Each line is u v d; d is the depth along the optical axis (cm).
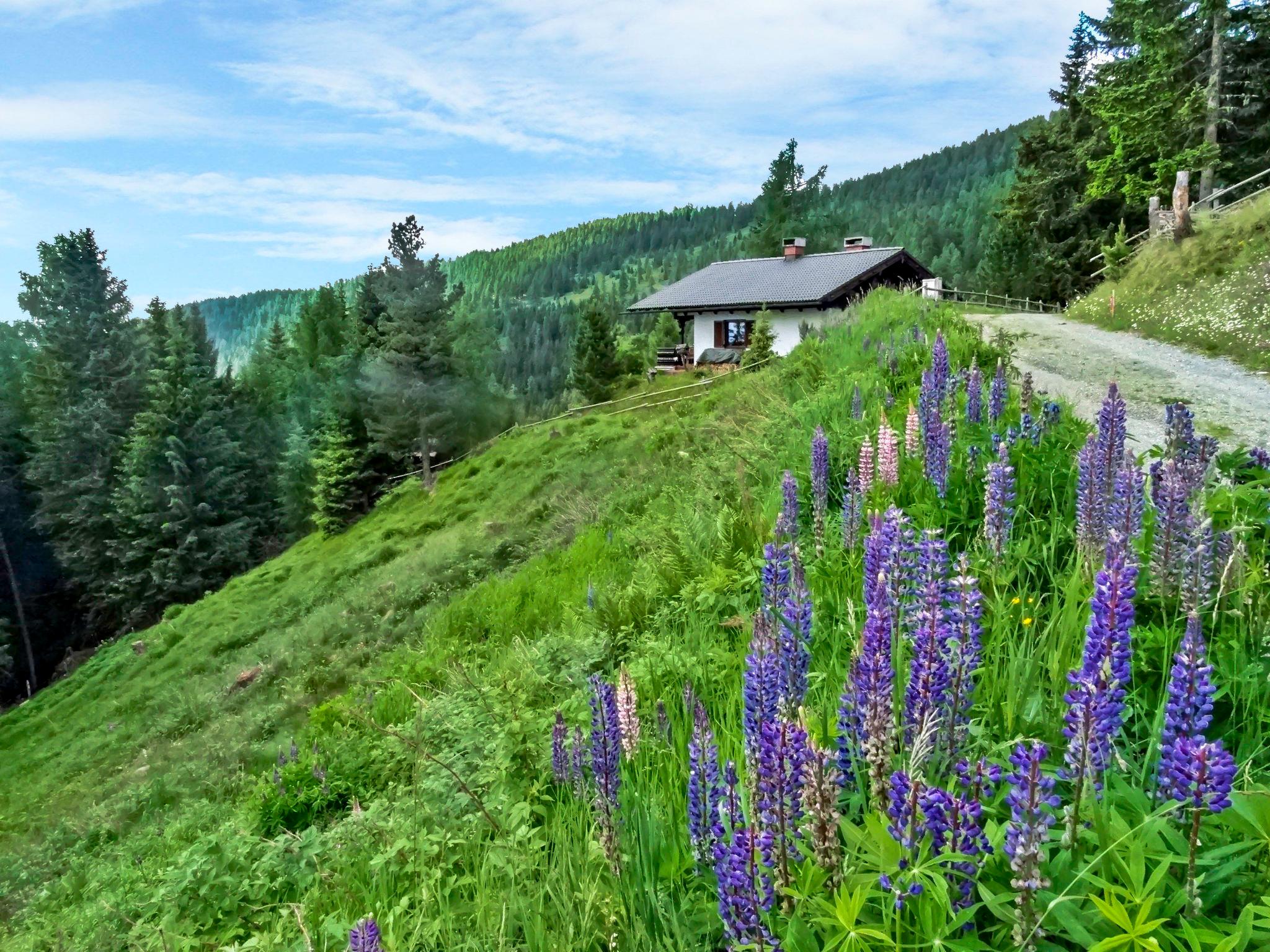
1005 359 1005
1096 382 1427
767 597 439
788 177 6638
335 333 7631
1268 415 1120
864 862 244
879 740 263
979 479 599
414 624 1992
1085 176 4128
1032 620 403
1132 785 267
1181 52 3192
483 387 5350
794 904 256
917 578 343
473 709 658
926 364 1219
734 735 396
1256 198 2488
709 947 283
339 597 2722
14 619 5325
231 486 5150
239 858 549
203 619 3406
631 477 1978
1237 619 359
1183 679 241
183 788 1469
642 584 840
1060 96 4409
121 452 5394
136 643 3475
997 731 322
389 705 1029
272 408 6719
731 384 2700
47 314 5909
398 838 479
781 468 941
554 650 730
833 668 408
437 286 4631
